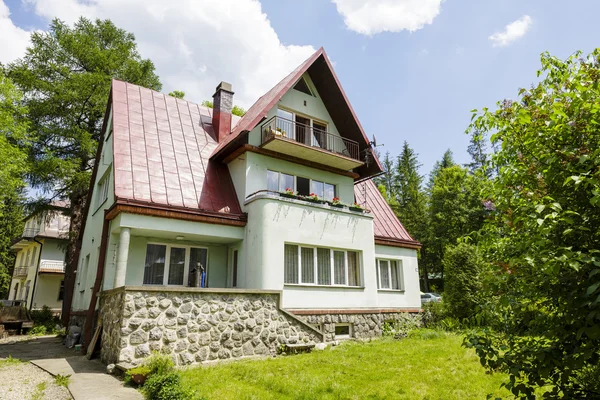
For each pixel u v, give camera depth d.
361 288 14.12
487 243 3.91
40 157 20.69
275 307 10.30
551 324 3.20
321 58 15.73
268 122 13.96
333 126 16.94
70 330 13.59
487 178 4.16
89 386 6.75
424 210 42.53
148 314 8.34
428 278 42.00
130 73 23.72
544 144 3.35
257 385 6.62
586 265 2.64
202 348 8.80
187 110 16.28
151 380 6.17
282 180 14.45
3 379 7.55
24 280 33.38
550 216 2.77
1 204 18.00
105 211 11.84
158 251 12.41
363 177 17.25
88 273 14.66
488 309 3.84
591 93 3.08
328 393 6.16
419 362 8.25
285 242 12.53
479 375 7.06
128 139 13.02
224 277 13.37
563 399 3.08
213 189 13.33
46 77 21.42
